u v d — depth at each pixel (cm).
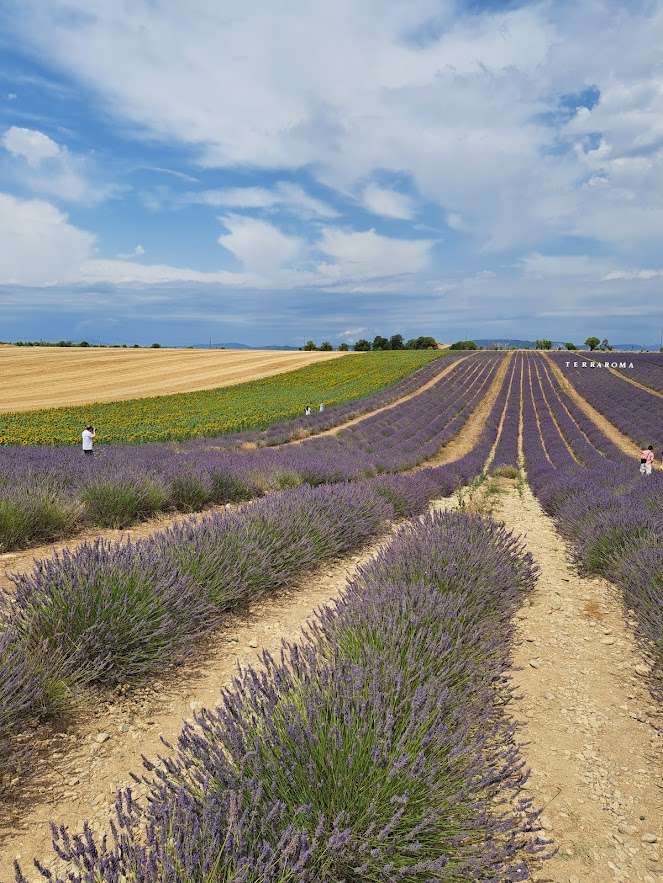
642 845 220
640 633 434
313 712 206
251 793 178
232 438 2430
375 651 263
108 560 398
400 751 193
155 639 362
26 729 289
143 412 3453
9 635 308
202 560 464
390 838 177
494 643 358
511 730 293
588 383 5584
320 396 4341
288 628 444
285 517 610
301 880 152
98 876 150
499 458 2181
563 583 604
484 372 6812
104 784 250
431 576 433
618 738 297
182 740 205
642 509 738
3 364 5809
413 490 1030
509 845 184
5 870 198
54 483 848
